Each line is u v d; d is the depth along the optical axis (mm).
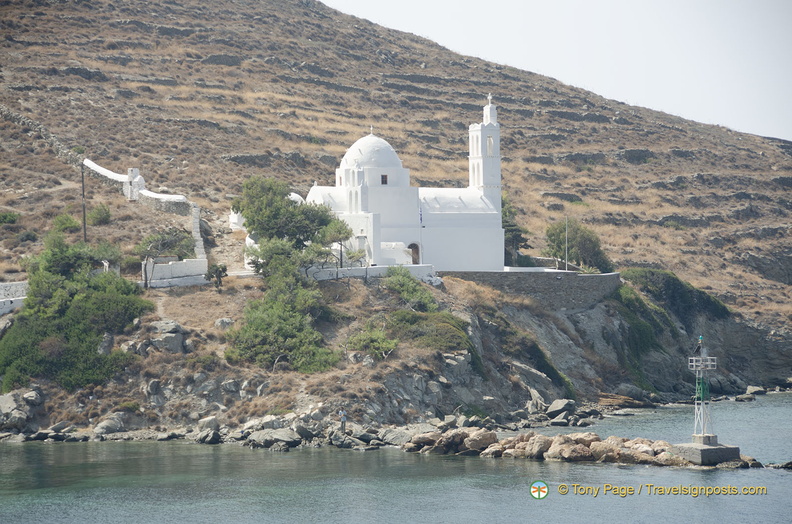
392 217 172125
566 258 197625
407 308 152375
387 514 94438
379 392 130625
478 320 157750
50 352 132875
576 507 96562
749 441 128250
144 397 129875
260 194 173250
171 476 106688
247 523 91625
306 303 144625
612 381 168750
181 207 184250
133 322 138750
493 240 179750
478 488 102812
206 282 153500
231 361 134375
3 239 171875
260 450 118938
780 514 94750
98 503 97500
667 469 111000
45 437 124062
